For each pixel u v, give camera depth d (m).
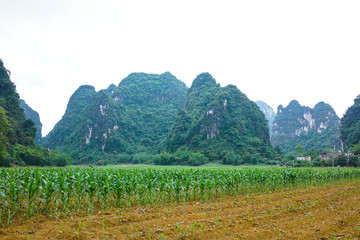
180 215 9.06
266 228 7.52
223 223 7.86
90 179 10.66
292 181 19.08
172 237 6.62
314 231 7.25
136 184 11.58
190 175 16.56
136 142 158.25
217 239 6.59
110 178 11.05
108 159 131.00
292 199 12.41
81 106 193.00
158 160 106.94
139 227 7.35
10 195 8.59
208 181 12.99
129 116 173.75
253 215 8.97
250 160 94.38
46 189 8.55
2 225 7.21
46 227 7.16
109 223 7.73
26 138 80.56
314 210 10.10
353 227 7.71
